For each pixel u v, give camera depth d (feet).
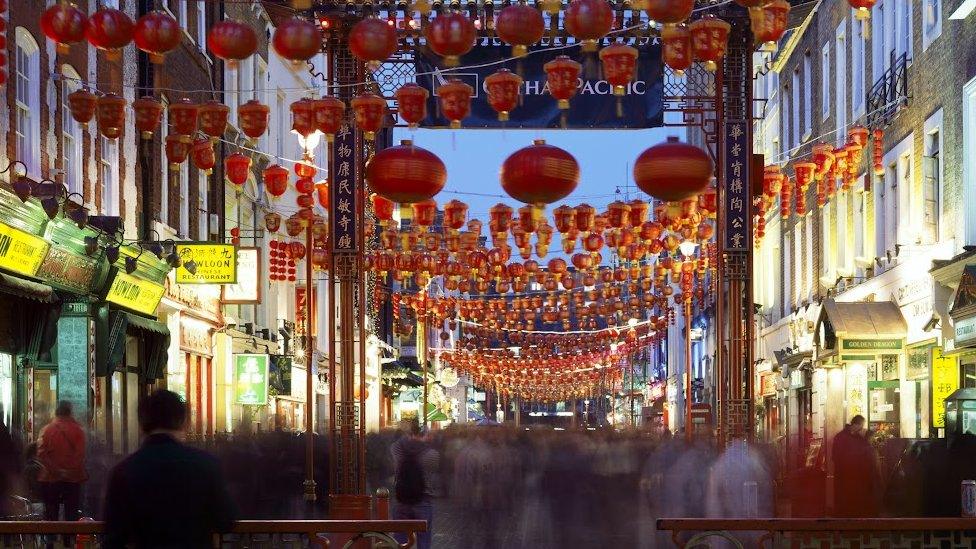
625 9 66.74
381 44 46.24
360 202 66.95
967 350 81.46
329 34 66.49
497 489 86.48
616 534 74.79
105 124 52.85
